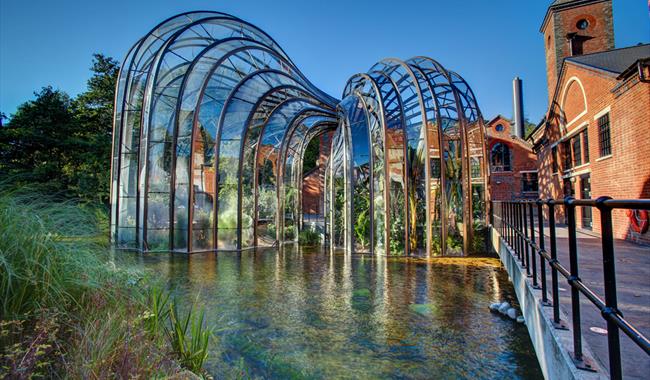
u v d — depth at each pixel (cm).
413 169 1066
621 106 988
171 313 347
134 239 1212
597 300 151
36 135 1970
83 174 2017
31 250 275
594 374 175
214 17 1397
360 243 1136
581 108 1340
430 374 346
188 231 1159
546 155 1853
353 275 799
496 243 918
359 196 1149
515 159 2823
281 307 558
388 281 737
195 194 1189
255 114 1355
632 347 238
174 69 1239
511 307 554
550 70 2236
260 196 1364
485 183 1145
